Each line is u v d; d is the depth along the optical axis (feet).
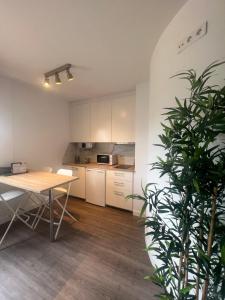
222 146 3.29
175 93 4.84
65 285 5.32
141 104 9.59
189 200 2.84
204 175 2.60
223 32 3.49
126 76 8.75
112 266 6.14
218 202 2.87
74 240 7.66
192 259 2.98
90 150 14.15
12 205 9.56
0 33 5.33
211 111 2.59
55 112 12.33
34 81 9.61
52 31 5.26
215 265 2.56
